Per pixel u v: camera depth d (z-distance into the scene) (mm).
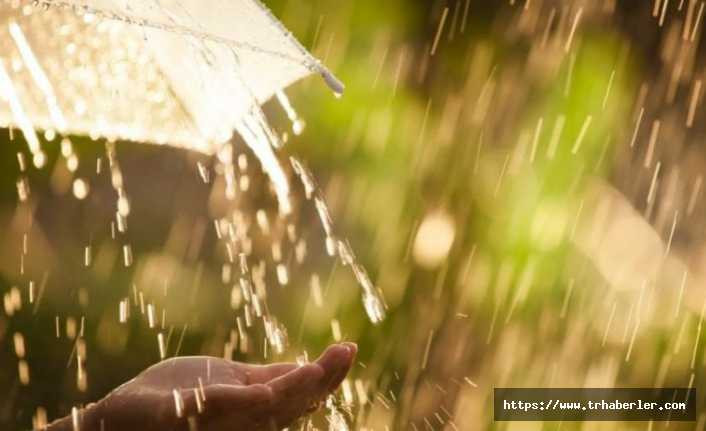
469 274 10719
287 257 10758
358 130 11219
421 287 10656
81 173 10594
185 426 3348
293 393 3336
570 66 11773
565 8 11938
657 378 9992
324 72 3590
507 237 10867
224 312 10367
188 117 4238
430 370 10109
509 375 10125
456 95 11562
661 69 11898
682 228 11227
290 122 11117
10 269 9930
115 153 10758
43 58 4039
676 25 11930
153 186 10891
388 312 10438
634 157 11617
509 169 11250
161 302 10211
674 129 11766
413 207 11062
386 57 11445
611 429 9500
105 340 9820
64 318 9812
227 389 3289
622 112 11688
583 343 10305
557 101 11641
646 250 10758
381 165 11164
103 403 3441
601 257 10742
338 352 3398
